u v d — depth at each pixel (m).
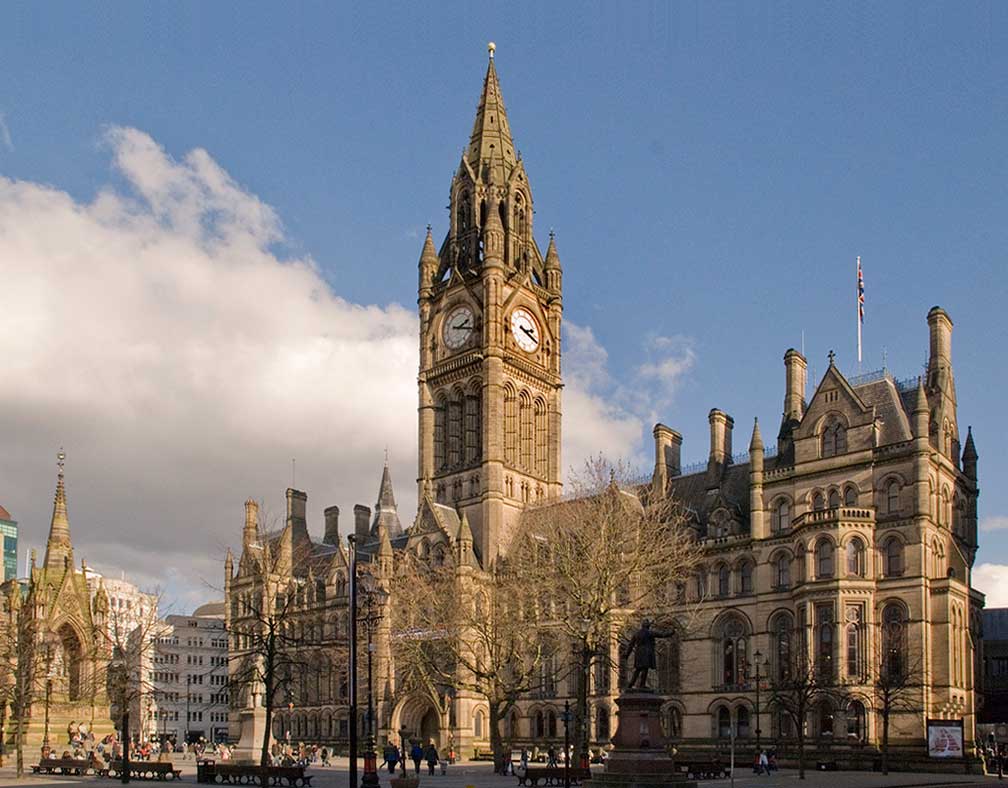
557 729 126.88
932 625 99.50
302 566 160.00
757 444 114.81
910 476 102.56
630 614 92.75
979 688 109.25
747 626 112.25
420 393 155.50
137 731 185.88
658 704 58.47
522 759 89.19
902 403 110.19
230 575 162.00
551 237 162.62
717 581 116.12
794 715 93.12
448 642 103.94
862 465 106.06
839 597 101.12
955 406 113.75
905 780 77.88
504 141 164.00
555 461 152.75
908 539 100.94
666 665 118.81
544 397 154.50
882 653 100.25
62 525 117.88
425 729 133.62
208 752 143.38
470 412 150.25
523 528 121.75
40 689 107.94
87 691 112.75
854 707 99.12
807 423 111.75
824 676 99.31
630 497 110.06
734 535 115.81
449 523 143.88
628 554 94.56
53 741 110.19
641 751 56.97
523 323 153.12
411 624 110.88
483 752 125.94
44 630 107.12
